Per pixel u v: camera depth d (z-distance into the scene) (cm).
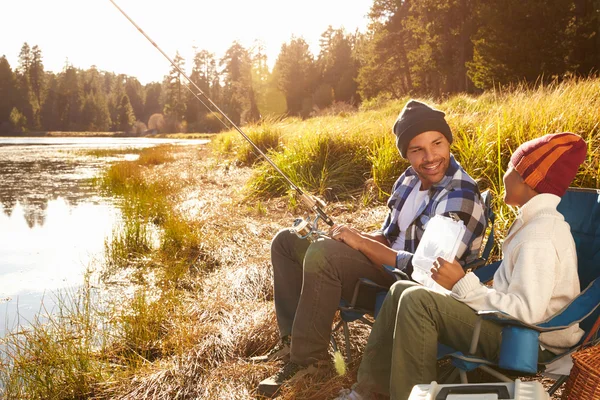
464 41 3381
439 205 266
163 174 1387
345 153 818
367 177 755
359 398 246
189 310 421
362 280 267
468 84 3291
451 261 214
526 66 2083
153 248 644
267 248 574
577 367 183
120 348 372
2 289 514
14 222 859
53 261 609
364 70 4975
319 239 279
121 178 1381
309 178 789
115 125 11450
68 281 534
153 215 854
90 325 405
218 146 1841
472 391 173
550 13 2091
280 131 1185
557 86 739
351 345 327
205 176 1204
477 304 209
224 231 661
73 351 356
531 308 198
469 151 599
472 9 3375
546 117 579
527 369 192
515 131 591
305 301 278
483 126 659
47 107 10869
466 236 258
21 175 1631
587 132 534
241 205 802
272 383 285
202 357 343
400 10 4744
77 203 1052
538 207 214
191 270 544
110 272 560
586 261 235
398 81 4838
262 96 7900
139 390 315
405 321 213
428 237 220
